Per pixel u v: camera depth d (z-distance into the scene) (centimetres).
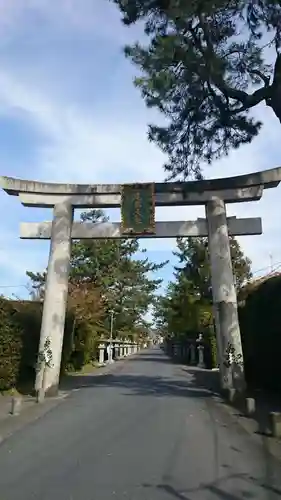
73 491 617
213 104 1380
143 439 956
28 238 1928
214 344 3375
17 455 820
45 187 1914
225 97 1364
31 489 626
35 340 2042
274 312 1617
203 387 2017
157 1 1210
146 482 659
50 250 1880
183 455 820
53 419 1202
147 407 1409
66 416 1248
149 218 1878
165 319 7194
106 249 4266
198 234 1891
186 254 3794
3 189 1895
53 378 1761
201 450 861
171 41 1212
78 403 1505
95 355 3959
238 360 1731
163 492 614
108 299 4456
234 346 1745
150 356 6562
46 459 791
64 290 1852
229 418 1218
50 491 617
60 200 1920
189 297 3891
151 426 1101
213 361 3375
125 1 1223
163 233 1895
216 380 2331
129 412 1311
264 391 1750
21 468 734
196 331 3906
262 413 1285
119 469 727
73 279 4019
